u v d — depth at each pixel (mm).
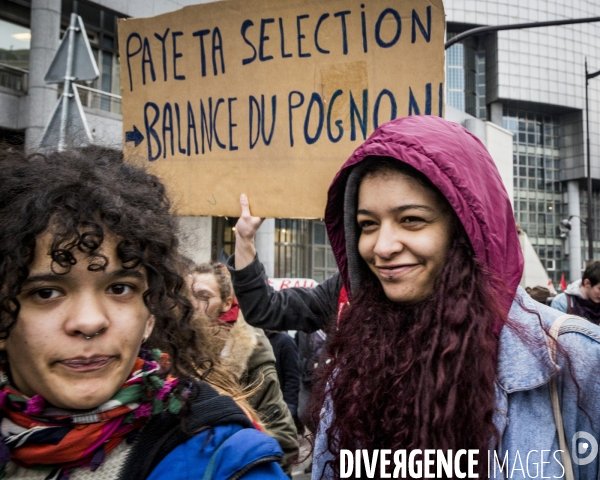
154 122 2453
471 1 47875
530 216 50500
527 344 1157
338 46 2104
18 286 856
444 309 1181
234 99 2285
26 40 11086
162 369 1008
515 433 1140
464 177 1164
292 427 2510
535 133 51469
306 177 2146
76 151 1088
